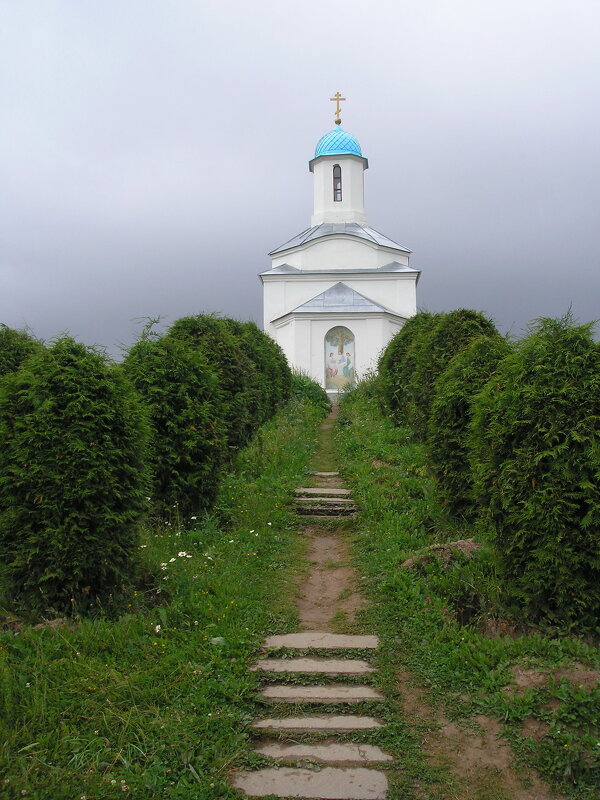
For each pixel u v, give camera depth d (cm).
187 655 521
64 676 472
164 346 870
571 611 536
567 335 564
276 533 862
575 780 396
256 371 1450
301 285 3197
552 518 535
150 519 789
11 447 578
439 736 439
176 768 406
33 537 560
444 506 850
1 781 374
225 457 952
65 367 603
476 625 590
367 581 696
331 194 3484
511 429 567
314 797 387
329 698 479
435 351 1098
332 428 1781
